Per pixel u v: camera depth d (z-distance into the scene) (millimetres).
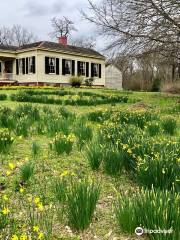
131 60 18969
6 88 25781
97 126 8391
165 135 7660
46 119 8383
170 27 17609
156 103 16469
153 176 3982
